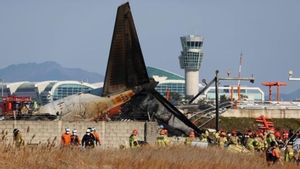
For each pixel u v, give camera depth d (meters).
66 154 110.19
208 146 174.00
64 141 150.88
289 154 159.25
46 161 103.38
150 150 138.62
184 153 139.62
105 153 123.12
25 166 99.75
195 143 178.75
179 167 119.81
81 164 108.75
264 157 158.62
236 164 134.50
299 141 184.88
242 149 177.88
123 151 131.62
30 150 105.44
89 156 116.56
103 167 112.44
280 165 146.00
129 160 117.56
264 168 141.38
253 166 139.12
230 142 189.38
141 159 119.38
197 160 128.38
